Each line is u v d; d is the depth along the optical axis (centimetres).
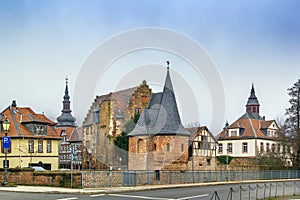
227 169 4553
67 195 2147
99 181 2727
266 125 7119
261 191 2892
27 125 5300
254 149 6819
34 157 5234
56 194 2203
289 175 5416
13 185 2659
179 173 3478
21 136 5103
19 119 5331
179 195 2281
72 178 2589
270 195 2492
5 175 2655
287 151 5775
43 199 1881
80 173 2638
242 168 4919
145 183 3023
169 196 2202
